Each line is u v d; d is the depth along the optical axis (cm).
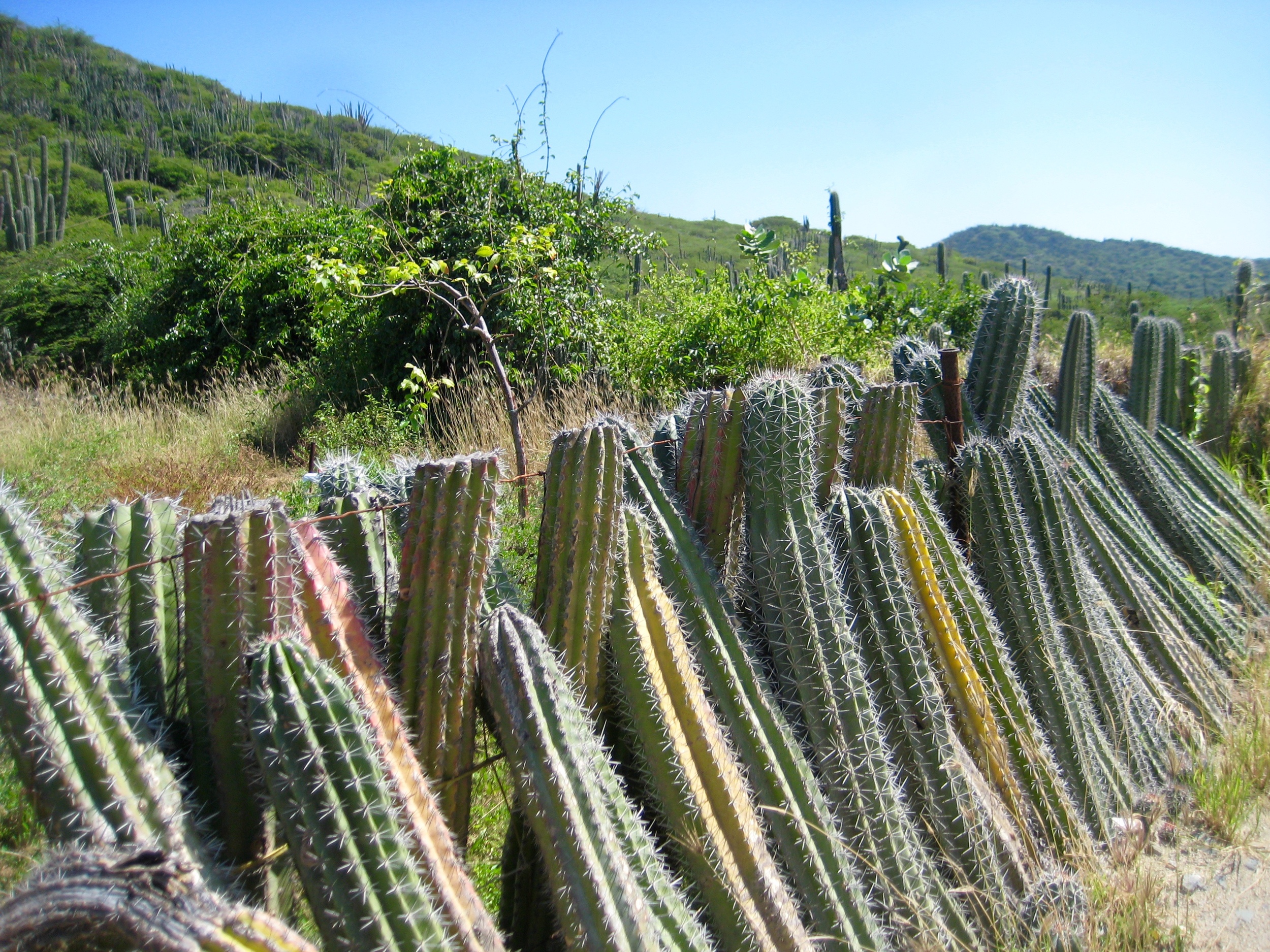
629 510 268
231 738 204
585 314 931
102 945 152
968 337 907
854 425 370
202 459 869
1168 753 417
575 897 204
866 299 940
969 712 336
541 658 224
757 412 303
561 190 987
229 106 7644
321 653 207
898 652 315
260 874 210
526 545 457
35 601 182
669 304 1016
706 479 316
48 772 176
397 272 665
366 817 183
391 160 1639
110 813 178
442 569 227
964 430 451
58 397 1106
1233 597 575
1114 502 540
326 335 1035
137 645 217
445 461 230
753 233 902
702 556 296
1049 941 294
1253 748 411
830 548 307
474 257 884
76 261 2064
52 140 6347
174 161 5909
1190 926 309
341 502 276
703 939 223
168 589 227
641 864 220
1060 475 476
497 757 245
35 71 8419
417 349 925
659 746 249
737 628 291
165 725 209
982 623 354
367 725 193
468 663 235
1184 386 773
